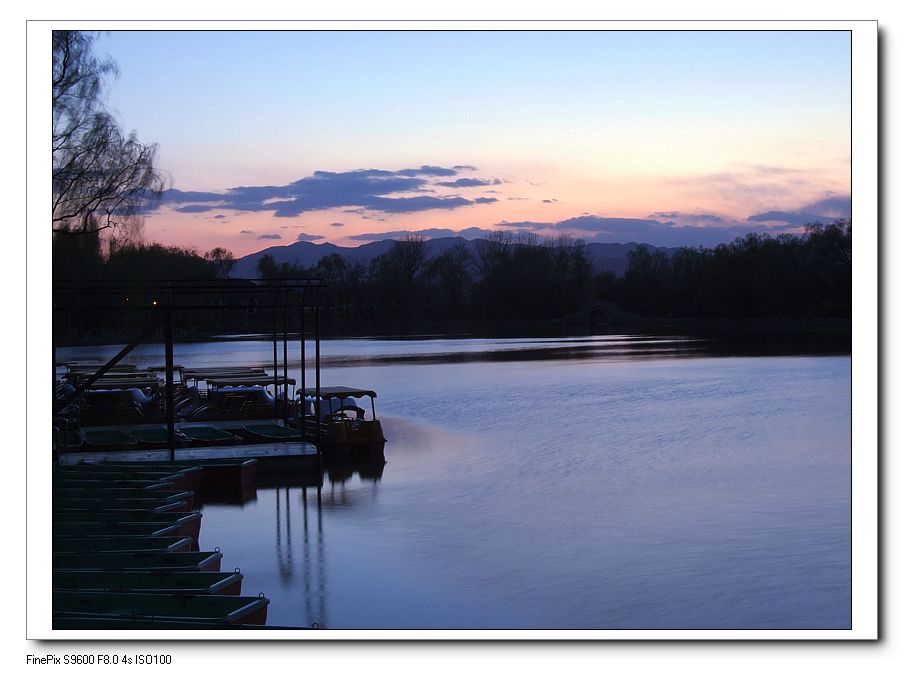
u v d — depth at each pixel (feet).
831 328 353.92
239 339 323.78
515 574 52.06
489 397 144.15
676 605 46.44
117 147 112.68
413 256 492.95
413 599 47.73
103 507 55.26
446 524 63.46
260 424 103.50
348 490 74.69
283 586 50.19
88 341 266.77
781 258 369.50
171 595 37.27
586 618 44.70
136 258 136.87
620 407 129.59
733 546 57.41
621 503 69.67
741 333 352.28
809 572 51.78
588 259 498.69
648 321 463.01
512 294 481.46
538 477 79.87
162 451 82.84
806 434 103.40
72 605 37.04
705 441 99.04
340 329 452.35
